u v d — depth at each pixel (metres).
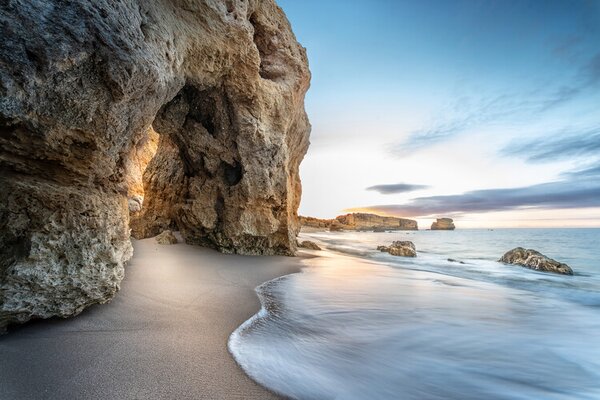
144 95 4.93
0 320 3.63
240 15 8.41
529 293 8.95
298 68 12.06
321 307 6.51
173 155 12.84
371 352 4.62
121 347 3.92
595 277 11.74
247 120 9.96
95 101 4.03
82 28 3.64
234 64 8.93
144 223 12.77
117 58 4.01
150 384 3.26
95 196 4.46
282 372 3.79
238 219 11.23
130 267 7.50
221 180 11.45
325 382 3.70
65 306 4.18
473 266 14.12
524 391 3.91
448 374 4.19
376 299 7.33
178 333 4.51
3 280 3.45
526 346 5.18
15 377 3.10
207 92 9.60
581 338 5.59
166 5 6.15
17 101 3.30
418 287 8.90
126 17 4.31
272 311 6.00
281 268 10.26
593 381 4.18
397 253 18.17
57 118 3.73
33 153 3.72
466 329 5.77
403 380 3.95
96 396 2.99
